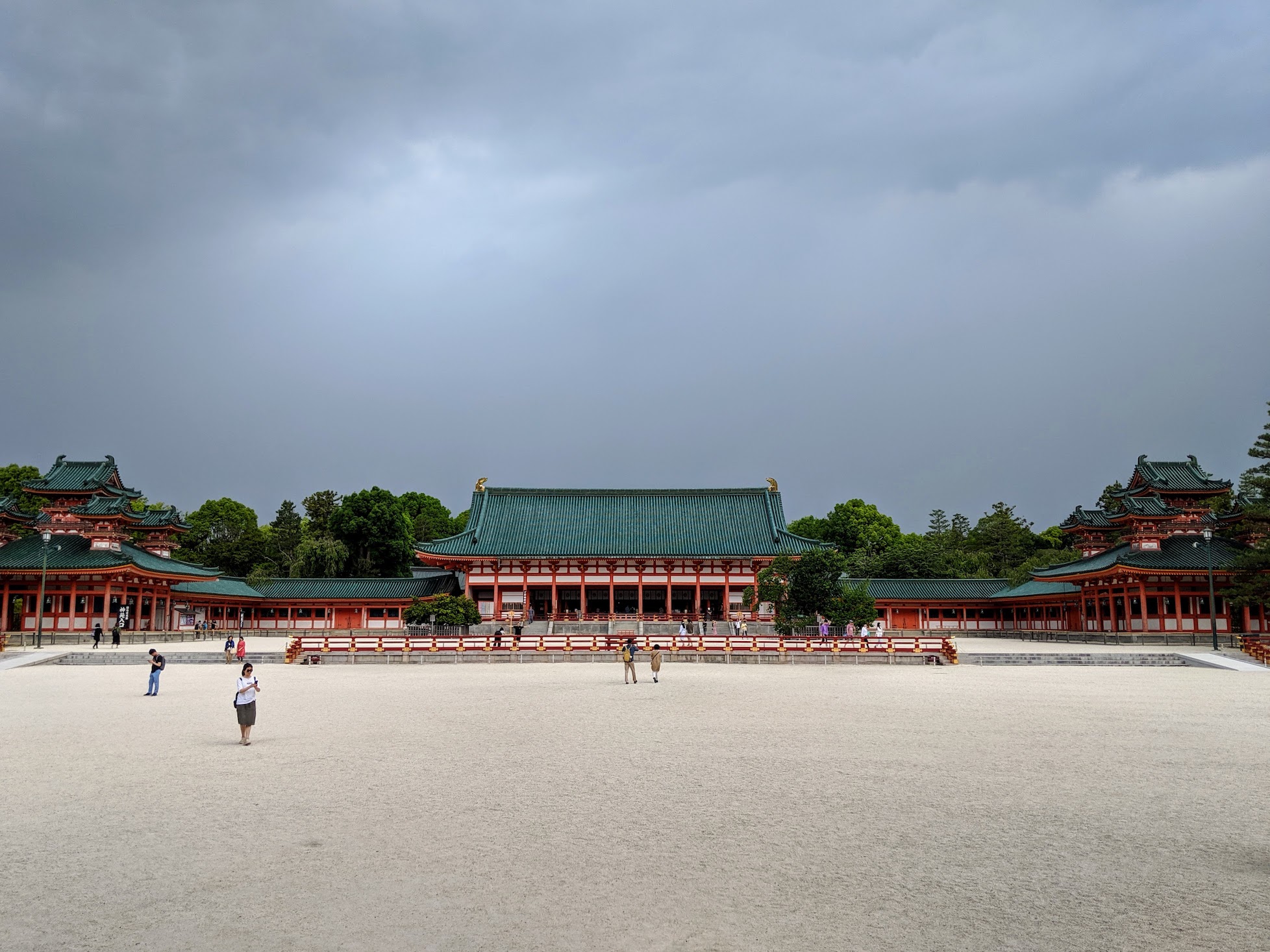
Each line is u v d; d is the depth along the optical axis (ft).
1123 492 251.19
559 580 264.31
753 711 91.04
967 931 31.76
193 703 99.91
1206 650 192.95
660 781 55.88
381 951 29.86
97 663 169.48
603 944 30.48
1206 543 231.71
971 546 424.05
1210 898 35.09
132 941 30.68
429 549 261.85
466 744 70.18
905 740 71.92
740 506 282.15
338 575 365.20
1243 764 61.72
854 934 31.42
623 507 282.15
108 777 56.85
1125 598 225.56
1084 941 30.89
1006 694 110.11
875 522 446.60
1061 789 53.62
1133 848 41.75
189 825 45.29
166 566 241.35
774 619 228.43
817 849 41.50
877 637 213.66
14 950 29.81
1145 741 71.51
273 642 231.30
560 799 50.85
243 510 424.46
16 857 39.88
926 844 42.37
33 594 226.38
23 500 341.00
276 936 31.14
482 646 176.35
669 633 231.91
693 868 38.63
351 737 74.02
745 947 30.25
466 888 36.06
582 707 95.45
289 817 46.85
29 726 80.59
